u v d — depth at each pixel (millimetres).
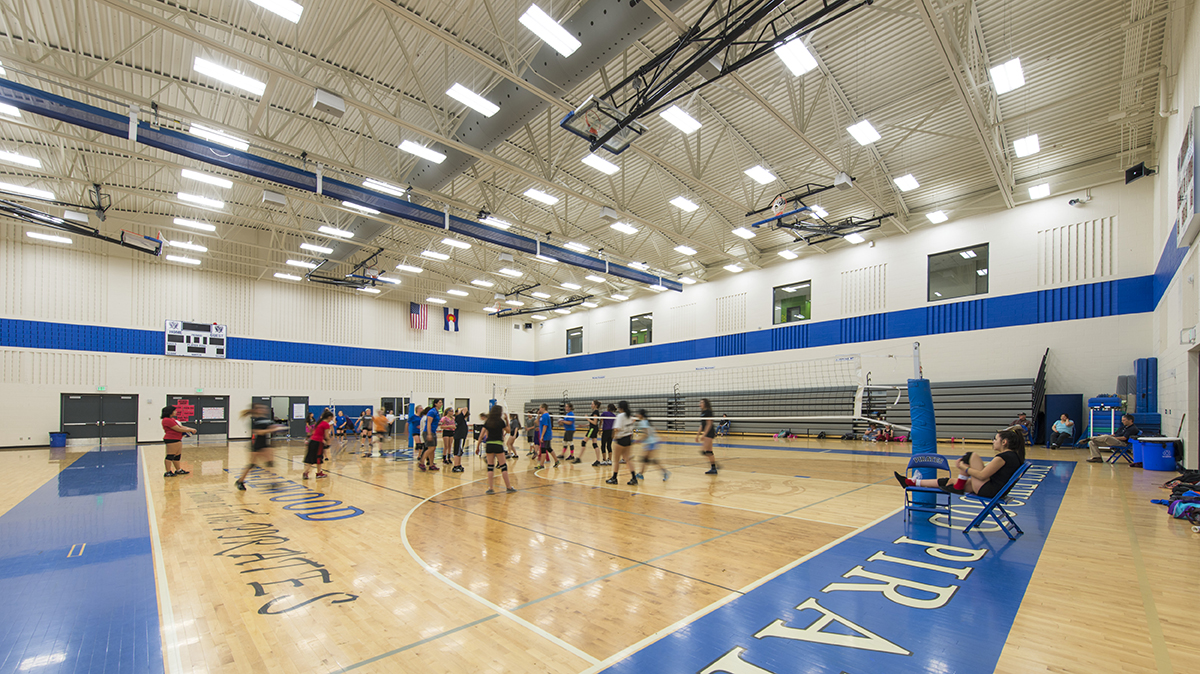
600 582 3777
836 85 9398
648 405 22375
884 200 14344
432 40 8266
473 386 27266
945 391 14367
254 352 20719
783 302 18906
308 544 4898
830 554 4332
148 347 18516
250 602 3461
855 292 16844
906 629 2885
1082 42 7949
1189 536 4691
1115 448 9586
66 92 9445
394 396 24438
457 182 13062
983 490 4805
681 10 7777
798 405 17547
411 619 3164
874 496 6961
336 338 22922
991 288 14008
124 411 18000
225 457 13516
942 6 7344
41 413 16703
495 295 23500
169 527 5629
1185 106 7684
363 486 8484
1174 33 7555
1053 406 12570
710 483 8336
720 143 11422
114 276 18062
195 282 19578
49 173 12609
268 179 10109
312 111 10195
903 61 8742
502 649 2758
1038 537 4707
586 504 6762
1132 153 11523
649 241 18172
